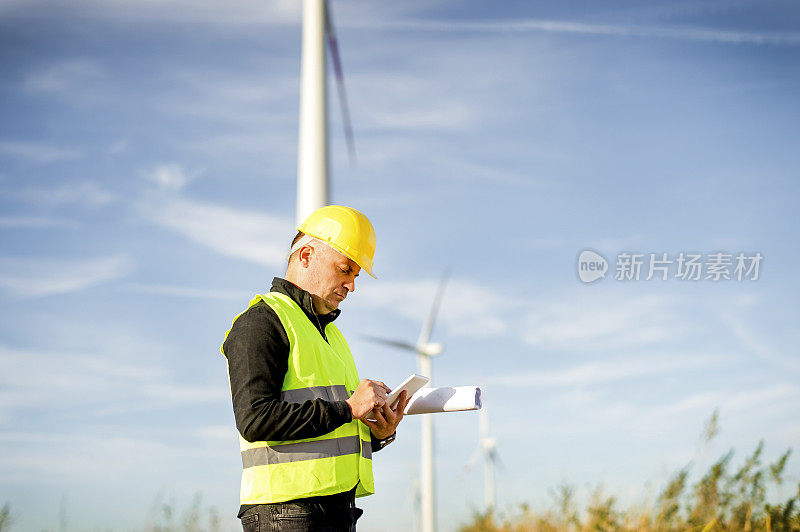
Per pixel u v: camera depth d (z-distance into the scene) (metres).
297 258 3.69
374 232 3.79
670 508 7.50
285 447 3.24
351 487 3.36
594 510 8.27
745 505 7.06
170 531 9.50
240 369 3.19
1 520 8.74
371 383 3.34
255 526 3.22
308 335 3.39
